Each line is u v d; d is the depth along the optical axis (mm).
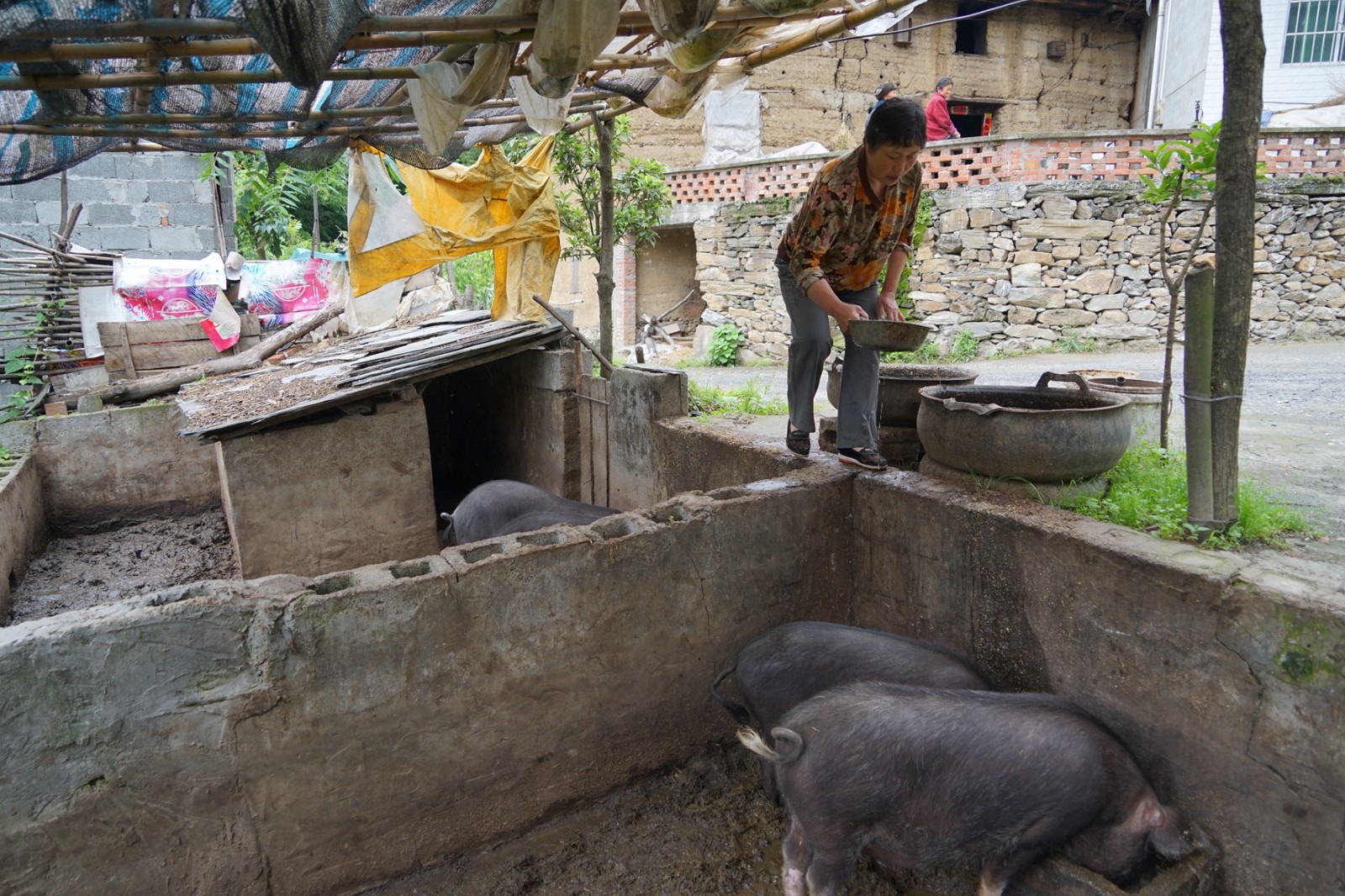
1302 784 2297
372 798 2830
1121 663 2725
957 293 11266
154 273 8867
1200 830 2562
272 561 5816
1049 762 2420
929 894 2850
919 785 2510
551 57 2670
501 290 7484
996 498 3277
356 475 6016
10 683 2260
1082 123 17219
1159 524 2875
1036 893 2598
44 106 3297
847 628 3232
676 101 4293
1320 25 12977
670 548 3320
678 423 5391
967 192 11039
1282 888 2377
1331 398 6188
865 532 3748
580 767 3266
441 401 9391
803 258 3518
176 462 7543
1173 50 14734
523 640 3023
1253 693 2379
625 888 2908
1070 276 10922
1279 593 2324
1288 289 10625
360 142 5438
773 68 15047
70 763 2361
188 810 2541
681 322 14945
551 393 6758
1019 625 3070
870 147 3188
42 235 9750
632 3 3324
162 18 2322
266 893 2713
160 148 4629
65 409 7539
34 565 6465
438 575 2824
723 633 3545
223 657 2518
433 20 2531
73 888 2420
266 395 6203
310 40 2354
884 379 4062
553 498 5129
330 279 9789
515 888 2910
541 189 6906
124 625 2381
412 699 2834
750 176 12602
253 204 14406
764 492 3604
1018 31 16484
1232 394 2738
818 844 2580
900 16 3246
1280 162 10539
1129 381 4520
